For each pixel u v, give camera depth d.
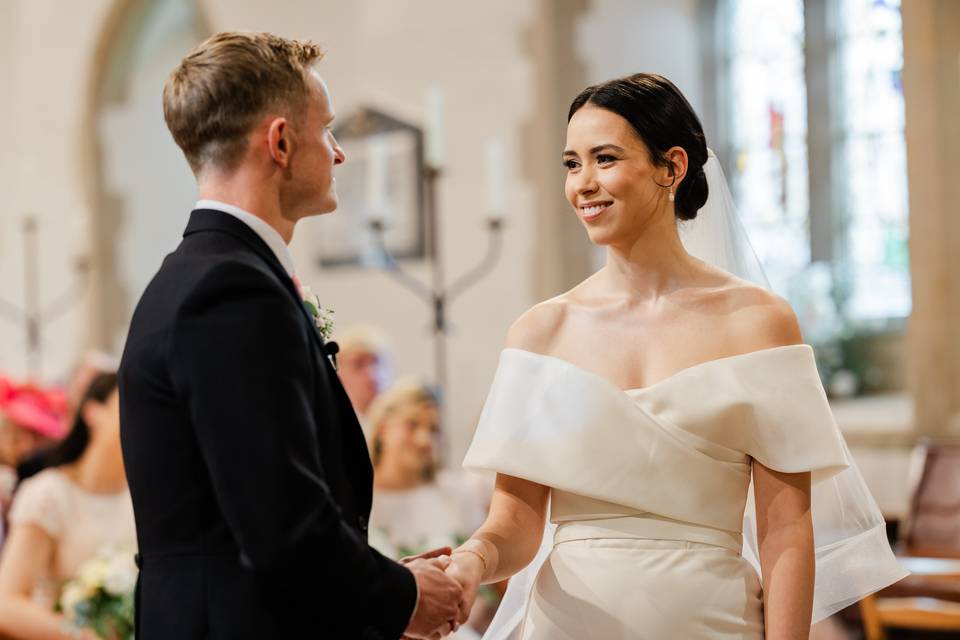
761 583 2.18
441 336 5.66
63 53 10.05
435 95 5.42
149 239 10.22
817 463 2.07
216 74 1.96
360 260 7.78
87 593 3.45
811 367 2.15
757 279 2.43
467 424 7.29
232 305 1.81
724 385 2.13
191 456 1.85
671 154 2.21
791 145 7.31
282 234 2.04
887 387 6.83
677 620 2.08
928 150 6.05
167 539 1.88
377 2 7.82
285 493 1.75
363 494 2.04
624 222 2.20
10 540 3.65
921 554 4.59
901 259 6.86
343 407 2.02
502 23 7.22
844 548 2.32
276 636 1.84
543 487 2.34
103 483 3.75
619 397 2.17
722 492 2.14
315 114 2.05
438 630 2.04
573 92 7.05
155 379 1.85
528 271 7.08
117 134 10.05
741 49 7.53
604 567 2.14
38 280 10.22
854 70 7.11
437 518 4.57
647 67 7.36
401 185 7.57
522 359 2.30
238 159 1.98
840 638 3.77
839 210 7.14
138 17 9.77
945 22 5.99
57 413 5.45
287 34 8.33
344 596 1.81
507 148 7.19
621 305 2.28
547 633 2.16
